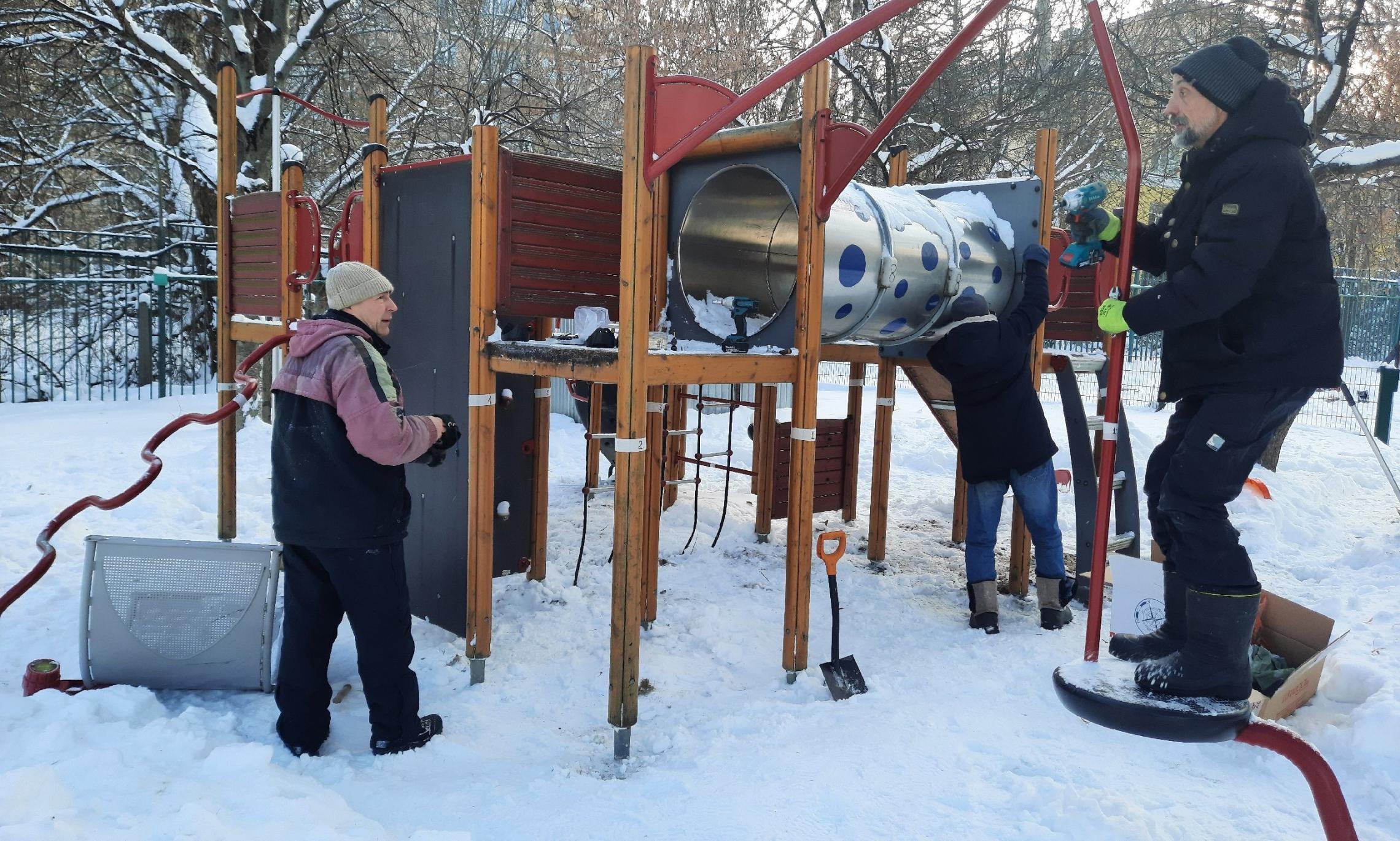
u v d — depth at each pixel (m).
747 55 13.21
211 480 6.94
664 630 4.44
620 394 3.10
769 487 6.05
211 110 11.44
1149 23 11.48
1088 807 2.60
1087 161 13.02
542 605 4.64
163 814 2.30
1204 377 2.03
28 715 2.86
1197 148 2.06
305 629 2.98
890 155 5.64
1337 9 9.45
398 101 13.94
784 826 2.55
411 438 2.90
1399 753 2.92
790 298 3.71
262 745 2.69
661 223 4.14
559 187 3.94
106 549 3.28
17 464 7.44
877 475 5.63
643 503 3.11
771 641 4.31
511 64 14.98
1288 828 2.58
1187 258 2.08
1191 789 2.80
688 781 2.83
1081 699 1.77
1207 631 1.80
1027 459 4.37
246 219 5.58
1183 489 1.95
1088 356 5.31
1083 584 4.98
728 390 11.93
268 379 10.07
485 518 3.71
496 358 3.64
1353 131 9.76
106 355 15.98
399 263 4.29
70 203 15.50
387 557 2.98
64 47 14.79
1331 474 8.46
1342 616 4.42
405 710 3.05
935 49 12.84
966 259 4.64
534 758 3.10
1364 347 16.92
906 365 5.58
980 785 2.80
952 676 3.80
